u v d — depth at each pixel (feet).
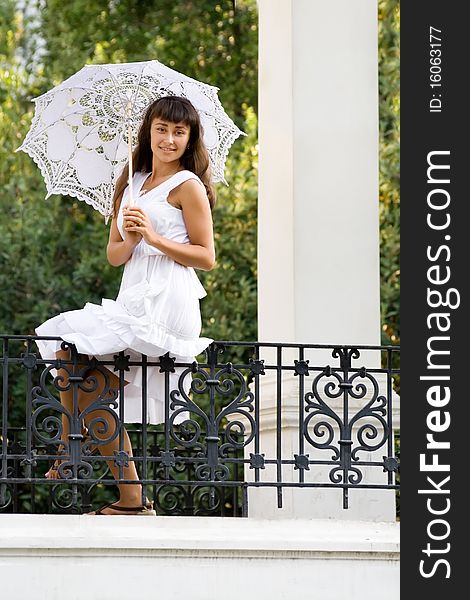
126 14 62.34
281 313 34.63
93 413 31.01
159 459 29.81
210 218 31.09
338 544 28.73
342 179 34.86
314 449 33.65
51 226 61.05
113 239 31.58
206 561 28.12
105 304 30.42
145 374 30.07
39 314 59.47
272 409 34.22
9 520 28.48
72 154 33.32
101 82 32.78
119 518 29.01
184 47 62.18
